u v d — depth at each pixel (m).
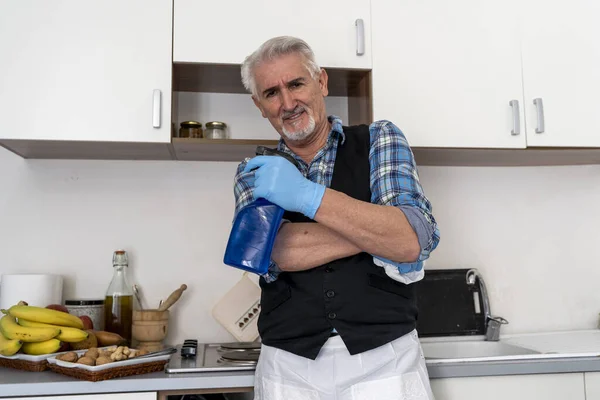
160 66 1.71
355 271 1.23
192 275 1.97
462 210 2.15
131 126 1.68
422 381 1.23
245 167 1.25
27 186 1.93
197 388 1.38
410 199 1.18
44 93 1.65
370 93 1.80
